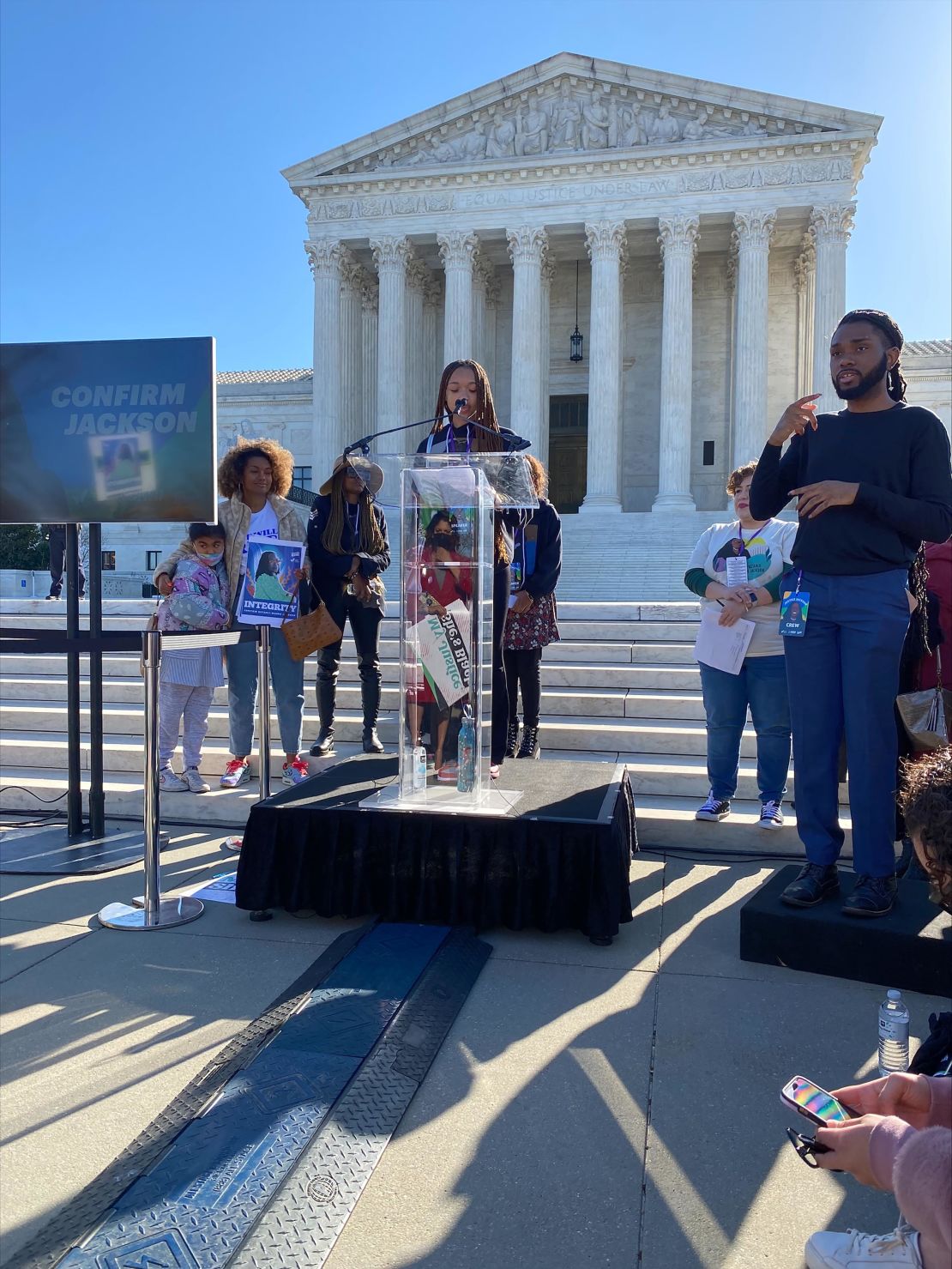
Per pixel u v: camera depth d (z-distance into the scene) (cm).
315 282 3081
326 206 3078
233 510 597
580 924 378
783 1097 171
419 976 332
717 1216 215
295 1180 221
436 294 3481
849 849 481
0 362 519
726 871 467
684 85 2836
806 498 341
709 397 3272
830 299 2741
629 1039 298
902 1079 167
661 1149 240
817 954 347
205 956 369
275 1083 259
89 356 515
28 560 3709
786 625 363
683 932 390
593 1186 225
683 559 2425
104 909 419
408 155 3070
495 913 385
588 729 627
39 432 520
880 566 347
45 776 635
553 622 582
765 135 2819
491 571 432
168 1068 283
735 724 495
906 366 3384
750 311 2806
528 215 2952
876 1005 321
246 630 507
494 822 384
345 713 710
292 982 344
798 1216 215
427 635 408
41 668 852
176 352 509
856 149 2780
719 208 2834
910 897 375
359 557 578
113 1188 217
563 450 3459
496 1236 208
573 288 3403
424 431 2725
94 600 537
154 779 402
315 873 402
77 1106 263
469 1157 236
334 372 3053
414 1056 281
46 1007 325
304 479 3909
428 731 410
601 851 374
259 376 4369
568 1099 263
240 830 553
